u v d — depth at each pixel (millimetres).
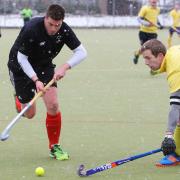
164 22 96688
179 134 15047
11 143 17938
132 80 32906
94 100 25984
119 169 14867
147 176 14180
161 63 14539
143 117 22094
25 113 16688
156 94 27734
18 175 14391
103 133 19312
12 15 98000
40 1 102062
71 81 32469
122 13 99375
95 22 98688
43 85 15867
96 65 41469
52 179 13984
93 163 15562
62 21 15453
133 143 17844
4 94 27828
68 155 16141
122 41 65625
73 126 20453
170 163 15125
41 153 16719
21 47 15625
